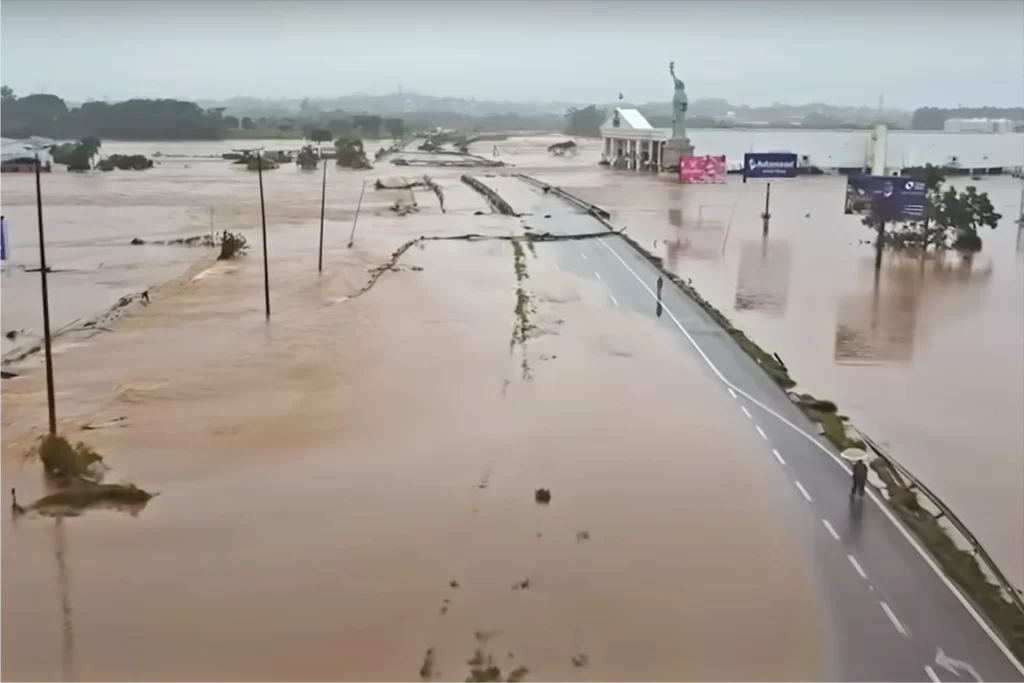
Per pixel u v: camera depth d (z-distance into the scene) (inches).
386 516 948.6
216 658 721.0
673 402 1304.1
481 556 870.4
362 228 3100.4
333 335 1646.2
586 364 1480.1
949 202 2630.4
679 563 861.8
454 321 1749.5
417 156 7352.4
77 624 767.1
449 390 1339.8
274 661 717.9
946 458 1143.0
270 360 1491.1
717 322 1772.9
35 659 719.7
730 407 1291.8
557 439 1155.9
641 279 2202.3
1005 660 729.0
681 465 1083.3
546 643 739.4
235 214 3420.3
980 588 828.0
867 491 1024.2
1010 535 946.7
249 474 1048.8
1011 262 2486.5
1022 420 1275.8
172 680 695.1
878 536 922.1
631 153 5935.0
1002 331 1756.9
